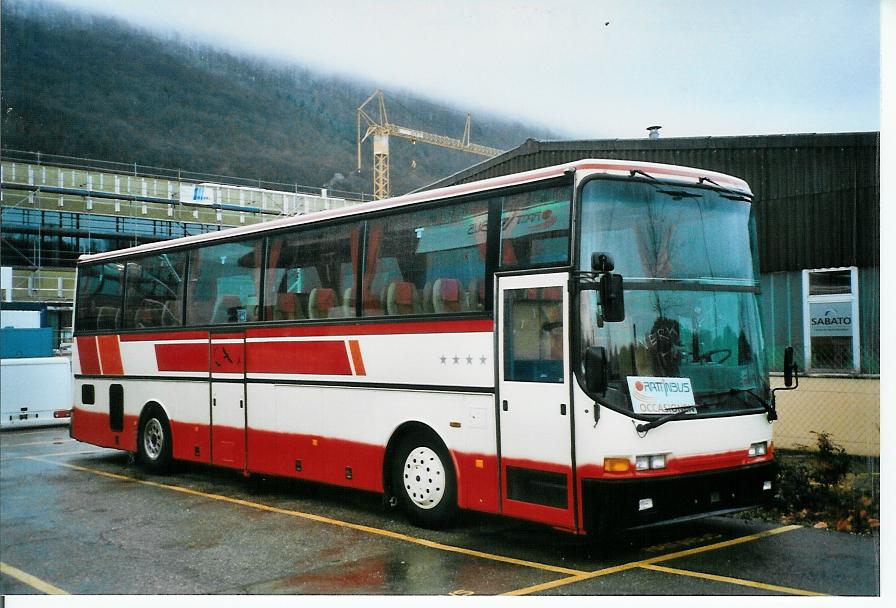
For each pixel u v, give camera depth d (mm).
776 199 11844
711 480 7051
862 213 10961
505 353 7484
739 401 7375
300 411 9859
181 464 12820
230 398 10984
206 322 11477
